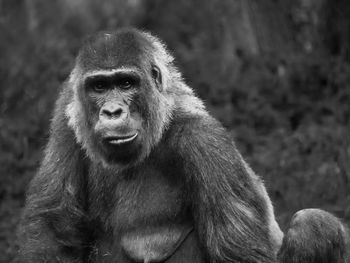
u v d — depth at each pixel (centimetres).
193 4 4650
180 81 2128
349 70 3606
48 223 2003
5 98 3656
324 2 3900
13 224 2864
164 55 2089
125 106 1931
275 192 2906
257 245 1964
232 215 1962
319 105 3488
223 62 3862
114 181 2016
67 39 4447
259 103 3497
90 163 2045
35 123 3422
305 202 2847
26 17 4672
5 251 2698
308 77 3622
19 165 3203
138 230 1998
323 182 2930
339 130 3253
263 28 3903
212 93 3578
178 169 2012
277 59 3706
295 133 3259
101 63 1955
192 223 2031
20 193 3117
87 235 2047
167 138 2020
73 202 2031
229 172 1983
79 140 2009
